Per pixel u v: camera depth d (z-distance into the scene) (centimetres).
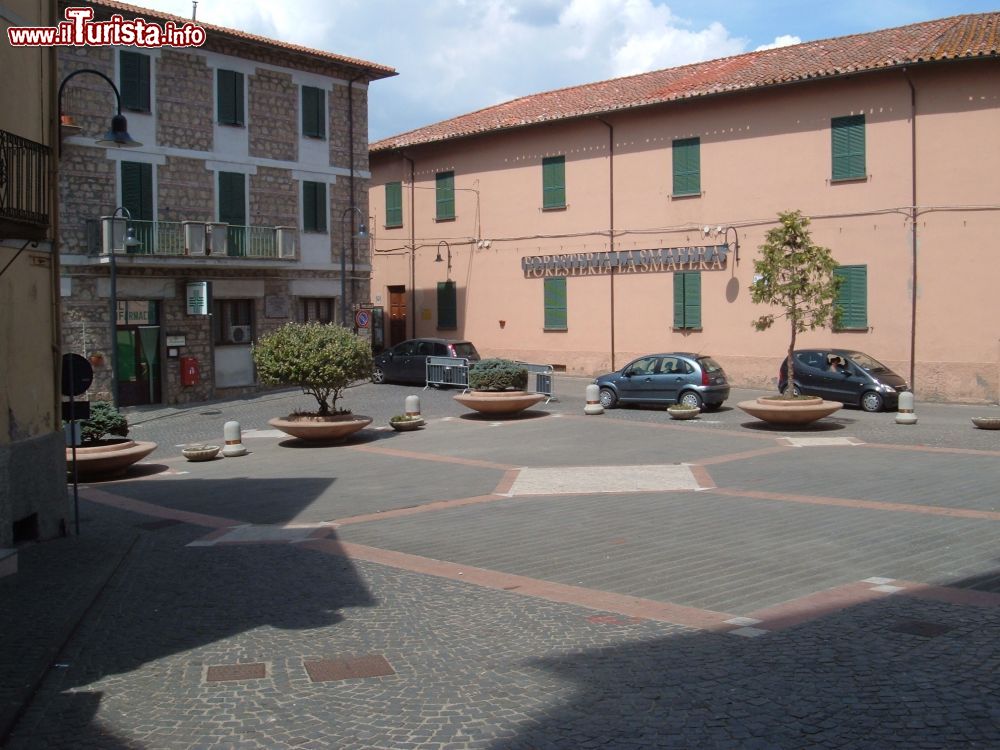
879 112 2667
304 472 1791
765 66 2998
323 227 3294
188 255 2816
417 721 580
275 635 783
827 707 570
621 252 3225
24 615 850
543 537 1144
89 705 630
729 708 575
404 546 1127
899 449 1772
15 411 1145
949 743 514
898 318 2666
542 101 3662
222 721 594
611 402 2630
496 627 780
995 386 2530
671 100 2992
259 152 3094
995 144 2508
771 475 1538
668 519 1220
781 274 2112
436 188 3806
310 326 2189
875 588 855
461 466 1775
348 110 3375
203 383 2948
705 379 2448
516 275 3547
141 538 1252
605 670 657
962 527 1095
